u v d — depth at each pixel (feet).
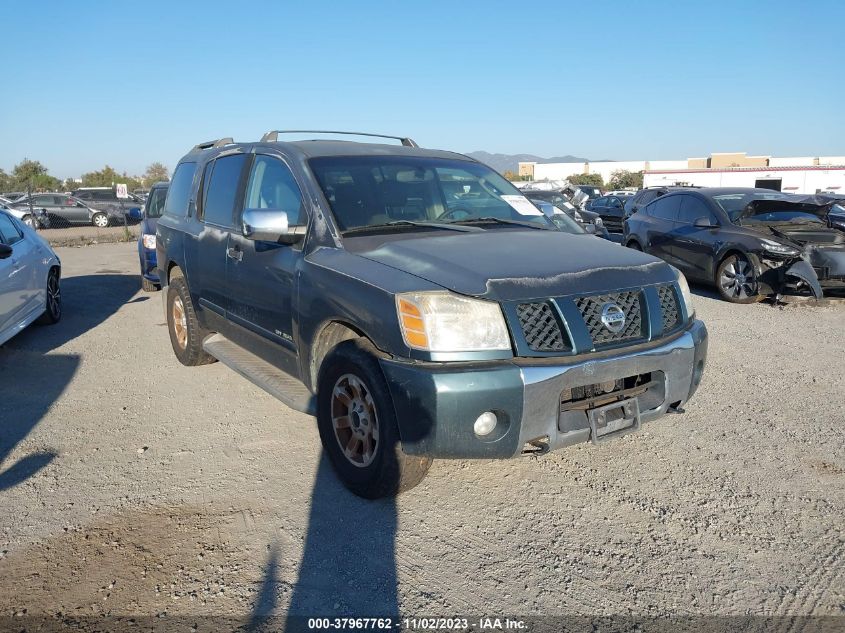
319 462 13.47
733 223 31.81
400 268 11.14
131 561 10.10
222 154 17.89
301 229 13.21
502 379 9.87
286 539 10.63
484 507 11.61
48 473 13.11
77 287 37.40
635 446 14.08
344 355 11.30
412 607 9.00
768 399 16.87
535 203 16.06
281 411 16.43
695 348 11.85
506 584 9.48
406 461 10.87
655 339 11.35
